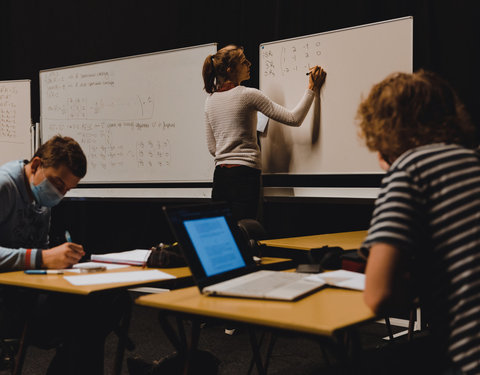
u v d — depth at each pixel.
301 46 3.42
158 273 1.78
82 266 1.91
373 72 3.13
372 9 3.43
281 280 1.47
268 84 3.58
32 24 5.16
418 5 3.25
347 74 3.23
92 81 4.52
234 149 3.14
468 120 1.21
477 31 3.03
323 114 3.33
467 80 3.08
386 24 3.08
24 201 2.09
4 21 5.36
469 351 0.99
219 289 1.35
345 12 3.53
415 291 1.14
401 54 3.03
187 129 4.00
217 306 1.24
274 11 3.84
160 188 4.22
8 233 2.09
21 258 1.84
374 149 1.22
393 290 1.05
